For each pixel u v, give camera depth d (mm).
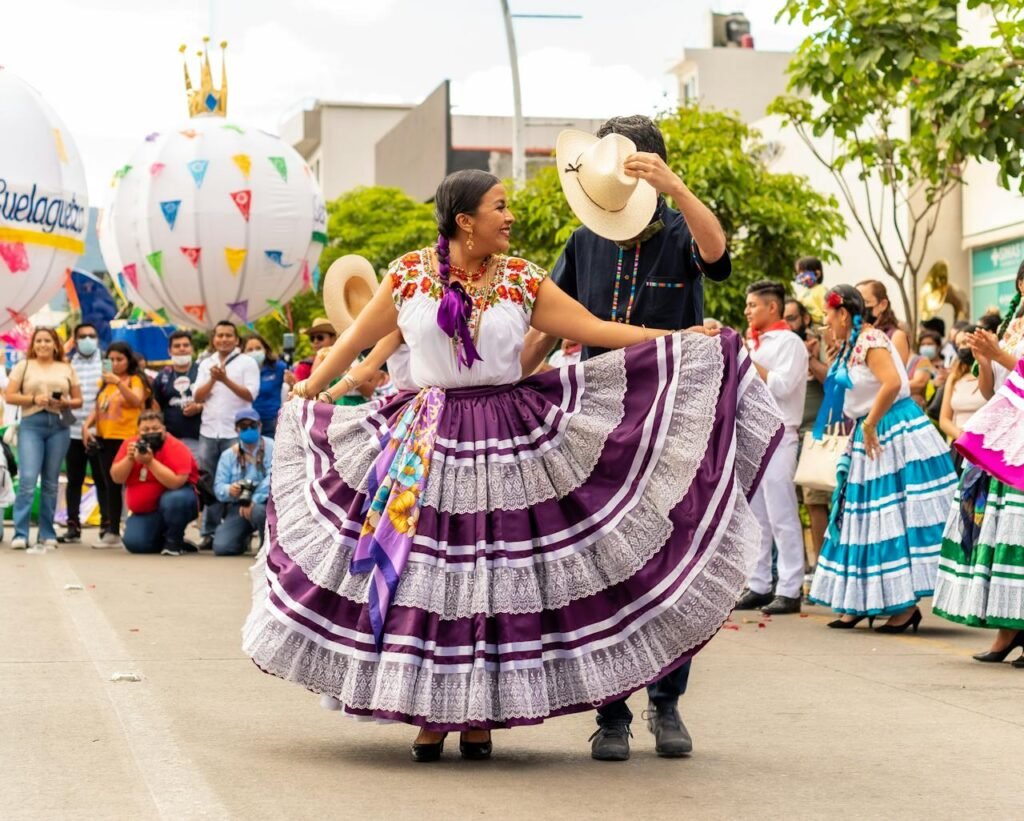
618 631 4719
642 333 4906
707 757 4879
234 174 14094
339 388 5117
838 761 4812
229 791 4242
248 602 9000
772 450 4848
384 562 4621
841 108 11203
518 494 4742
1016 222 20594
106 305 17844
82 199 13164
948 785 4473
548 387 4910
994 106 10141
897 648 7574
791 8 10516
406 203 43031
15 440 15641
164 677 6180
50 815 3922
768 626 8430
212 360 13328
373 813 4023
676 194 4762
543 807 4133
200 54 14727
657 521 4766
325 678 4734
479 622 4605
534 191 20578
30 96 12727
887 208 22969
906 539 8125
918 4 10250
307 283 14945
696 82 45188
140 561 12031
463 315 4766
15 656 6668
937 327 14438
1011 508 6977
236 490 12578
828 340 10047
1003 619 6930
